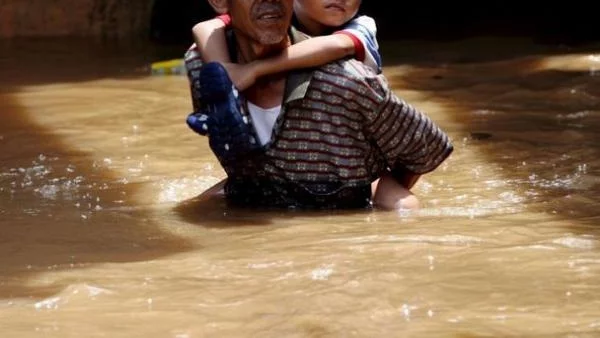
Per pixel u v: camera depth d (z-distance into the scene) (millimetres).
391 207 8430
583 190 8875
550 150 10469
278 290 6133
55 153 10875
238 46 8375
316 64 8141
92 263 6887
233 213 8359
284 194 8531
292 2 8070
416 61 17141
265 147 8305
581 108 12727
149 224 8016
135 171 10078
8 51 19203
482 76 15352
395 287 6117
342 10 8383
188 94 14312
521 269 6434
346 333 5422
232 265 6707
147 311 5852
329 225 7812
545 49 17891
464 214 8102
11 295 6227
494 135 11281
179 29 22328
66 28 21625
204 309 5852
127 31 21875
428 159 8617
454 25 21500
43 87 15086
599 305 5770
